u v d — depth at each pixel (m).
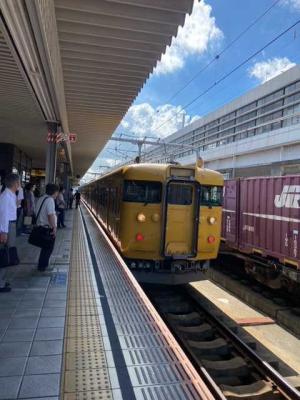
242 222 13.70
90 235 14.48
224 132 40.41
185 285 12.02
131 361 3.97
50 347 4.26
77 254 10.17
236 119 38.34
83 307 5.71
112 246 11.20
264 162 27.97
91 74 8.31
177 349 4.29
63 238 13.34
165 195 9.70
